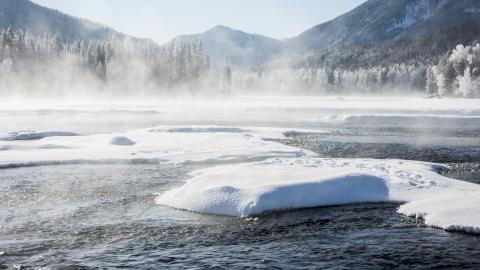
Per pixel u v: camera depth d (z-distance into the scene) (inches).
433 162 930.1
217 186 589.3
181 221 521.7
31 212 556.1
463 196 563.2
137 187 690.8
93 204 595.2
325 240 454.3
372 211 553.9
